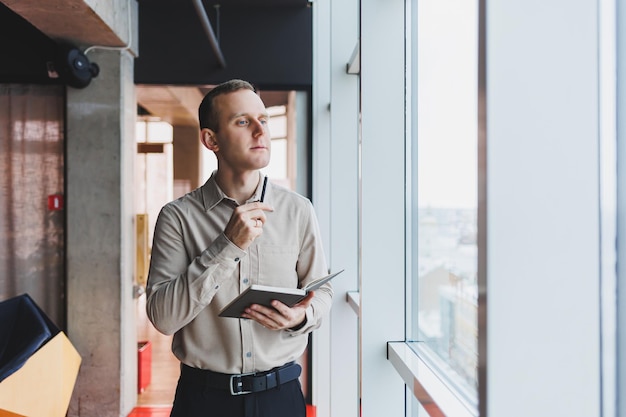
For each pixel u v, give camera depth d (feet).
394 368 7.72
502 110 3.08
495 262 3.08
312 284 5.44
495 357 3.09
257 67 16.70
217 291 5.72
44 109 15.62
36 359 9.80
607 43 3.09
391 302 7.73
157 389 17.51
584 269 3.08
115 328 15.33
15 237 15.60
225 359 5.67
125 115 15.66
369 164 7.73
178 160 19.92
